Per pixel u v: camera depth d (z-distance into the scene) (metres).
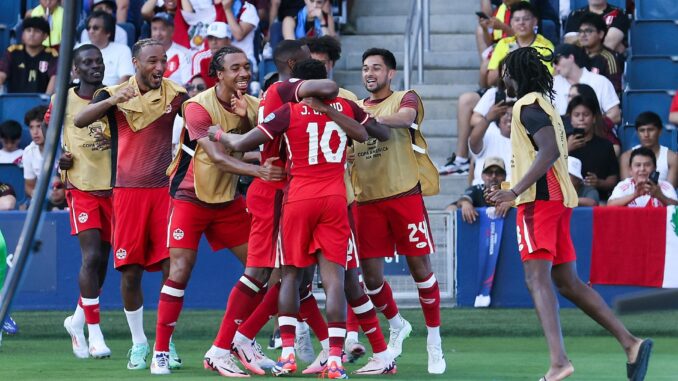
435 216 36.16
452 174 44.31
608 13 46.78
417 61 49.81
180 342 31.16
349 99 23.84
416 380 22.69
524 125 21.11
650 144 39.25
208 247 36.03
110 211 27.44
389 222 24.31
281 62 24.00
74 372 24.39
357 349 25.77
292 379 22.52
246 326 23.62
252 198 23.17
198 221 23.98
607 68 44.06
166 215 25.28
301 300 23.98
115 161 25.53
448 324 33.00
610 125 41.09
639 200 36.47
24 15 50.75
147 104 25.09
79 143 27.08
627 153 38.59
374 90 24.06
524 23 43.19
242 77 23.52
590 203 36.81
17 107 44.34
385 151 23.95
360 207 24.31
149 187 25.25
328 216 22.11
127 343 30.89
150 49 25.00
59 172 28.17
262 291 23.67
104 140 27.12
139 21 48.56
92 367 25.47
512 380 22.86
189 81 44.56
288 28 46.09
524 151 21.23
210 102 23.59
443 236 36.19
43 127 28.64
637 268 35.03
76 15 12.46
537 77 21.30
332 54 26.14
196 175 23.64
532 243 20.97
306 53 24.08
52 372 24.41
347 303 25.12
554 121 21.00
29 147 40.25
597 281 35.31
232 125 23.73
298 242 22.28
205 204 23.91
